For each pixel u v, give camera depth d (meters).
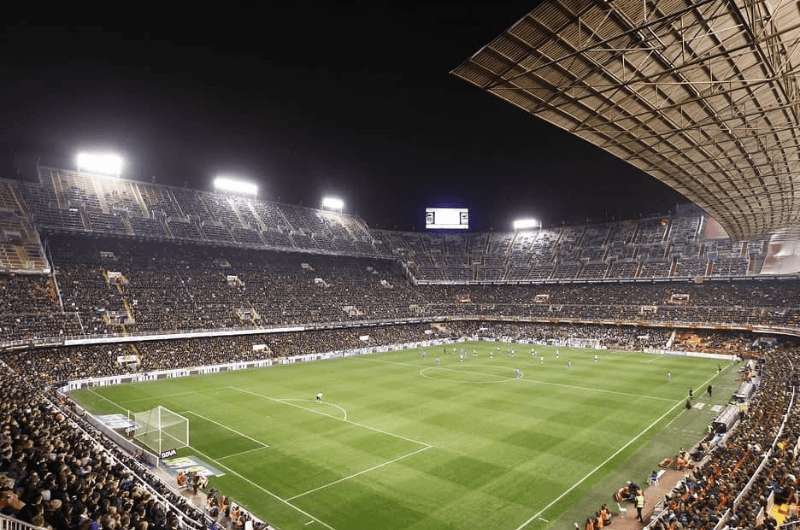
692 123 27.12
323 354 69.12
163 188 89.56
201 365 57.94
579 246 110.50
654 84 22.28
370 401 42.88
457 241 126.44
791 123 27.86
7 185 70.81
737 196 43.09
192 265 77.12
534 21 18.78
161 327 60.91
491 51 20.23
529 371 57.94
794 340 67.81
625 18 18.97
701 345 72.75
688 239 97.25
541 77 21.98
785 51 21.44
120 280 66.12
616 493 23.98
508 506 23.14
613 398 44.03
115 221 75.50
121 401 42.88
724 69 22.86
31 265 59.38
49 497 12.59
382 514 22.36
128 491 17.61
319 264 97.00
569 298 97.88
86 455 19.77
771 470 23.02
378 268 106.75
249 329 68.00
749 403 38.19
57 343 52.03
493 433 33.75
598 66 21.31
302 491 24.72
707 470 24.47
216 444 31.48
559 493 24.52
